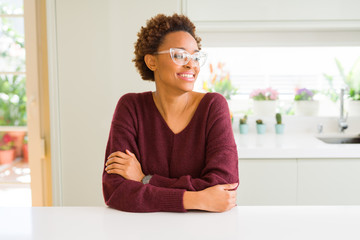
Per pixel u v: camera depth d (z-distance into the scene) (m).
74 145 2.31
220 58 2.83
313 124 2.79
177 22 1.22
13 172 2.57
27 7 2.38
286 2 2.28
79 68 2.26
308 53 2.81
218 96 1.32
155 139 1.29
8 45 2.48
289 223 0.92
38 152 2.47
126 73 2.27
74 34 2.24
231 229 0.88
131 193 1.06
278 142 2.30
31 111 2.45
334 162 2.10
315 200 2.12
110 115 2.29
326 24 2.29
